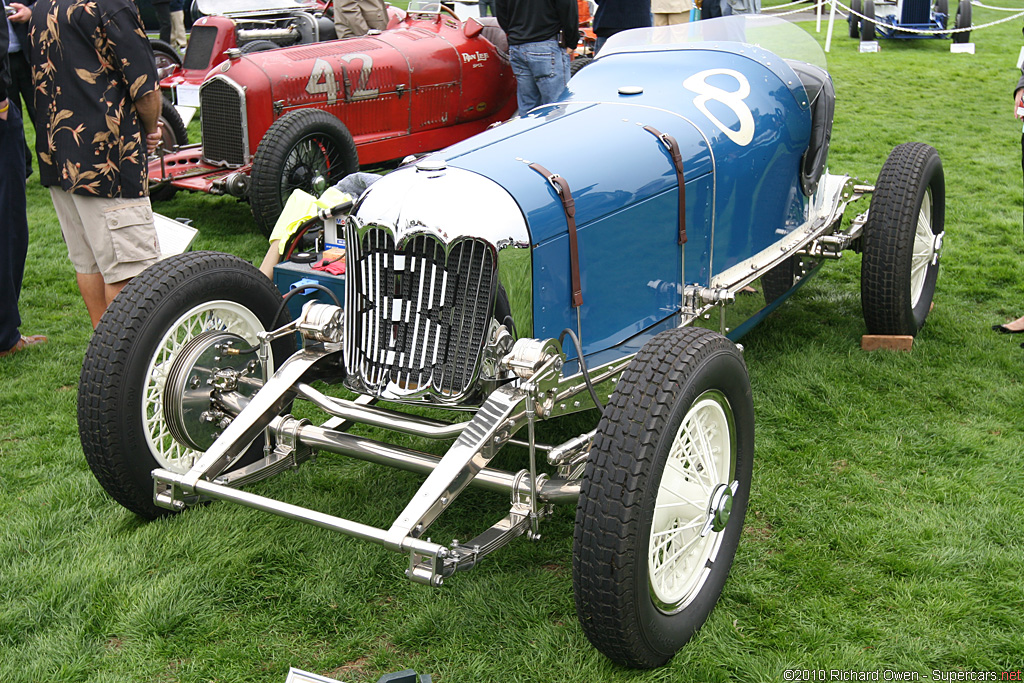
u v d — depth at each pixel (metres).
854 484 3.02
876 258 3.86
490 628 2.38
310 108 5.57
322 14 8.15
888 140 8.10
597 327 2.78
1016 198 6.36
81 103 3.51
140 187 3.70
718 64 3.51
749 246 3.46
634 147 2.89
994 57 12.59
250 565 2.64
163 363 2.73
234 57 5.85
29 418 3.60
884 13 13.96
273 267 3.69
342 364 2.83
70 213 3.85
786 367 3.91
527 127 2.97
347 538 2.76
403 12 8.20
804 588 2.51
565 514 2.90
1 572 2.60
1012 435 3.32
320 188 5.78
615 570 2.01
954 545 2.66
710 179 3.11
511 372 2.34
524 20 5.64
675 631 2.23
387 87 6.40
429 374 2.50
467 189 2.45
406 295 2.49
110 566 2.61
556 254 2.55
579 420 3.43
